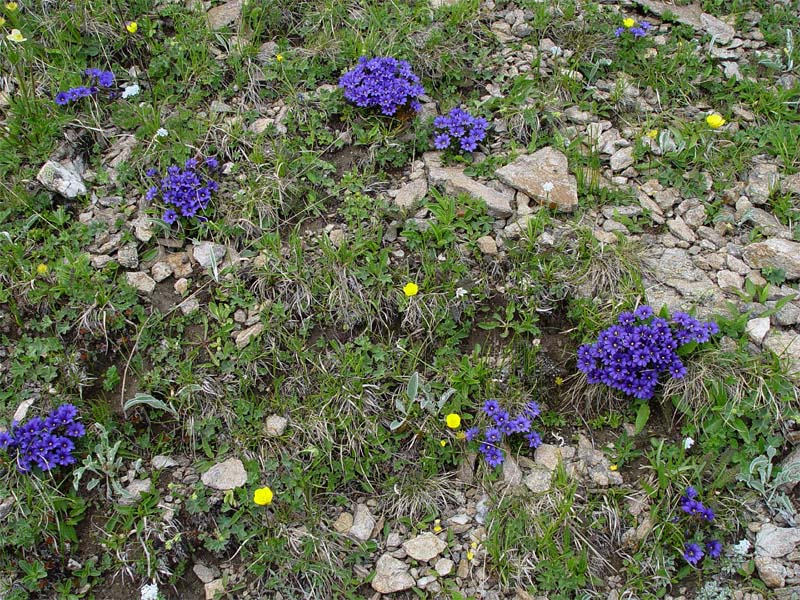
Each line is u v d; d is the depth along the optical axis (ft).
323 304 3.63
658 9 4.85
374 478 3.31
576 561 3.02
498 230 3.82
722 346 3.43
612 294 3.62
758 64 4.60
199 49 4.38
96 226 3.76
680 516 3.13
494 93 4.37
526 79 4.33
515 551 3.10
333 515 3.21
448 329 3.57
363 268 3.67
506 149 4.15
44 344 3.43
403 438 3.37
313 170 4.00
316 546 3.11
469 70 4.42
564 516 3.12
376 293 3.63
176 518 3.13
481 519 3.20
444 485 3.29
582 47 4.54
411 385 3.27
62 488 3.18
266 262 3.68
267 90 4.33
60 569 3.03
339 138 4.13
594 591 3.02
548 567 3.04
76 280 3.56
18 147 3.94
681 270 3.71
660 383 3.40
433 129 4.13
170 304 3.62
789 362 3.36
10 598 2.93
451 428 3.33
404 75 4.19
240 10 4.64
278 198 3.85
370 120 4.18
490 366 3.51
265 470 3.25
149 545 3.06
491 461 3.25
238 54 4.39
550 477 3.27
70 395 3.35
